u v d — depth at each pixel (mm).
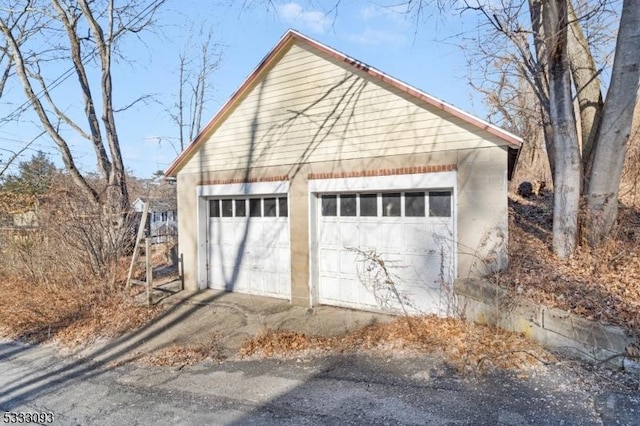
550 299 5555
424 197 7422
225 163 10086
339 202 8422
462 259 6887
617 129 6738
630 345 4441
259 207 9859
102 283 10258
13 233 12719
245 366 6070
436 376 5043
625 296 5270
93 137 12719
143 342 7477
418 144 7293
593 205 6984
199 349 6926
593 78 8078
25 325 8758
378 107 7719
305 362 6012
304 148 8695
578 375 4586
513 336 5652
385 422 4133
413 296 7508
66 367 6531
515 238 7457
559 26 6734
